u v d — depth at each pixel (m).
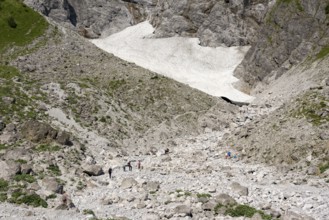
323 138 41.88
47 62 73.75
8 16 84.62
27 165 34.81
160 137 61.22
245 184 35.28
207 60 135.50
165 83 76.94
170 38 146.25
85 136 54.19
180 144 59.38
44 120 54.31
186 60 135.75
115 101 66.88
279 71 105.00
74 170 38.78
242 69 122.00
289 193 31.86
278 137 46.59
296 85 87.56
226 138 58.09
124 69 78.88
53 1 155.50
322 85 55.09
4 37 79.19
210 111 73.31
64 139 47.25
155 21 159.62
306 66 93.31
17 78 64.00
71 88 65.44
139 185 34.88
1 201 27.44
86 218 25.27
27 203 27.52
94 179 37.81
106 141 54.94
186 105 72.12
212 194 31.81
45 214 25.73
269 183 35.78
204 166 44.12
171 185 35.19
